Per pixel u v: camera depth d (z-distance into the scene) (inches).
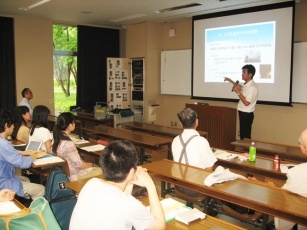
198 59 280.4
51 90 294.4
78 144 147.4
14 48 269.6
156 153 176.2
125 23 313.3
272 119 242.7
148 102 314.8
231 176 87.8
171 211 70.9
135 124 220.2
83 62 311.9
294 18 217.3
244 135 200.7
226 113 207.6
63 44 309.9
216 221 67.2
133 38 319.0
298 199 74.4
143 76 313.0
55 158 117.4
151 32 307.4
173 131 193.5
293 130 231.6
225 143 209.0
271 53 231.6
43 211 63.4
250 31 241.3
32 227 61.0
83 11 253.1
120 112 267.9
